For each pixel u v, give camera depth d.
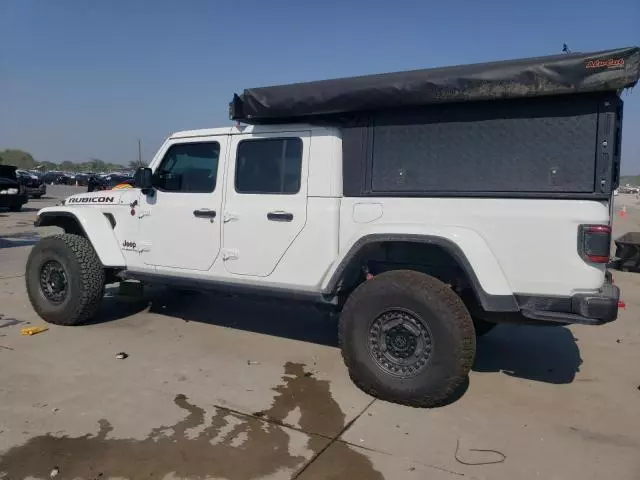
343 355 4.09
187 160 5.10
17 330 5.50
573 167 3.57
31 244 11.82
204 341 5.33
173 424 3.54
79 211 5.63
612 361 5.04
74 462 3.05
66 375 4.32
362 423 3.63
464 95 3.71
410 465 3.12
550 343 5.61
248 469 3.03
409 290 3.77
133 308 6.56
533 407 3.97
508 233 3.69
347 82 4.08
